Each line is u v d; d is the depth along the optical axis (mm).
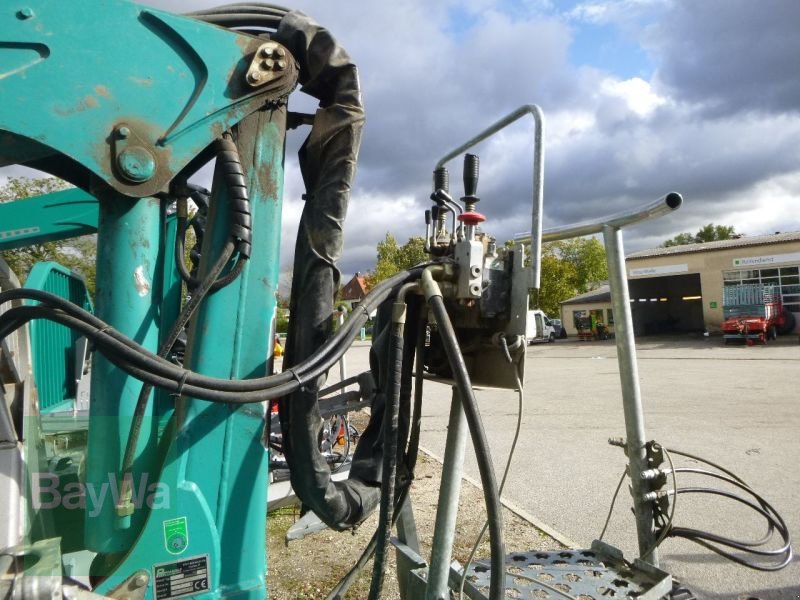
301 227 1815
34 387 1721
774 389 12234
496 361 2057
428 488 5934
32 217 3758
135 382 1614
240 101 1623
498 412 10617
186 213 1724
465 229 1952
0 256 1862
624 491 5852
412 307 2025
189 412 1625
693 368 17438
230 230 1613
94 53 1467
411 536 2662
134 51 1510
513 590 2244
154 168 1506
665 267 33438
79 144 1444
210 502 1632
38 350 3260
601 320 38188
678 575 4035
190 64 1572
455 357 1679
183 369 1489
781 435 7984
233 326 1650
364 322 1743
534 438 8336
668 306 42156
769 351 21766
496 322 2014
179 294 1971
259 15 1818
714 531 4738
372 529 4793
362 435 2088
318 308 1737
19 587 1276
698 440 7871
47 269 3312
